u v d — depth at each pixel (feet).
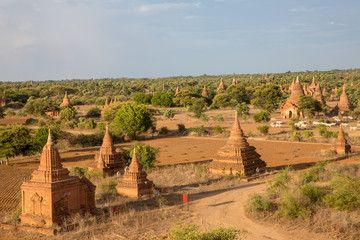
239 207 104.53
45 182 88.63
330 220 88.89
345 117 379.14
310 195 97.81
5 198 121.29
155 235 83.82
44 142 227.61
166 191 125.49
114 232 85.76
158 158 206.28
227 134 297.12
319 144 241.76
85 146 252.83
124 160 167.63
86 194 95.81
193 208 104.53
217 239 67.97
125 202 111.14
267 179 143.13
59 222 88.17
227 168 150.51
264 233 84.38
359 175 132.05
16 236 83.76
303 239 80.48
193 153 221.46
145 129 288.51
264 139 270.05
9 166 187.32
